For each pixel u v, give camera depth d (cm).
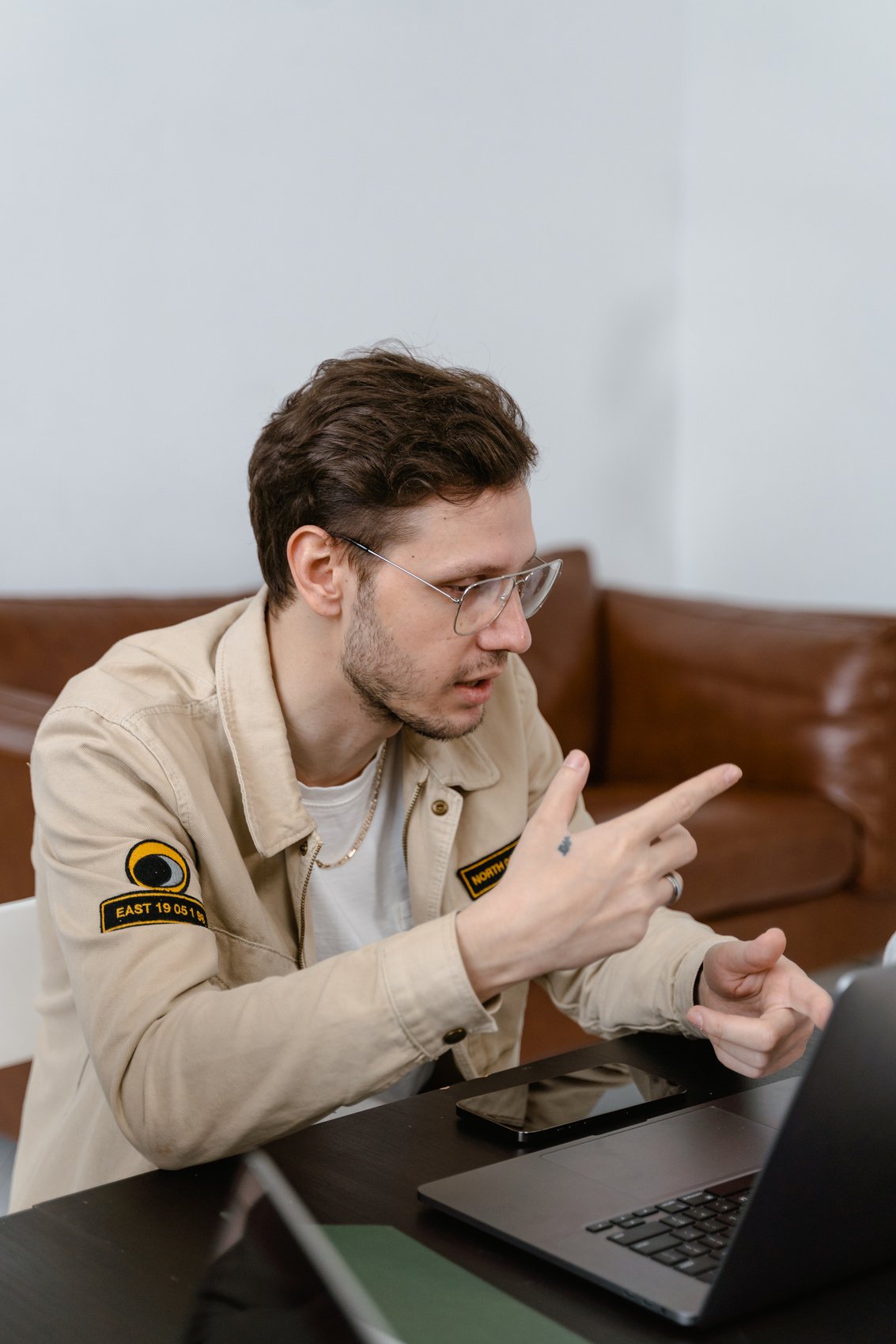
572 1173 74
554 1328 59
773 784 289
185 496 287
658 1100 88
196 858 107
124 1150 102
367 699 109
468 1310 60
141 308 278
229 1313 55
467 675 106
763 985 98
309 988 83
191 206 284
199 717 111
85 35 265
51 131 262
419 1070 125
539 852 84
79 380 270
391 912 126
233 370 293
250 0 289
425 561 101
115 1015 89
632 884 83
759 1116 84
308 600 106
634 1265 63
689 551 388
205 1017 85
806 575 369
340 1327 52
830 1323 60
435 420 100
